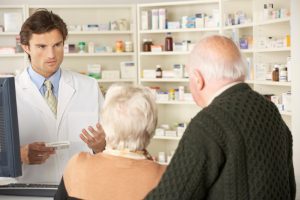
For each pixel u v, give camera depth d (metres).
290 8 4.64
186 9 6.02
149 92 1.50
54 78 2.54
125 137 1.46
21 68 6.12
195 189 1.35
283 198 1.45
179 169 1.35
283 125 1.51
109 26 6.06
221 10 5.55
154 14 5.90
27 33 2.30
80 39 6.16
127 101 1.45
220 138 1.36
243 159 1.36
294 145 4.26
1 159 1.89
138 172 1.45
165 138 5.89
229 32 5.56
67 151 2.53
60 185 1.56
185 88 6.09
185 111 6.09
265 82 4.89
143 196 1.43
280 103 4.79
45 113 2.51
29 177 2.47
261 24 5.00
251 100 1.43
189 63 1.53
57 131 2.52
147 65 6.09
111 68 6.25
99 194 1.46
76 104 2.58
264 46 5.02
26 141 2.49
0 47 6.01
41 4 6.42
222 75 1.46
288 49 4.59
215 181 1.38
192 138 1.37
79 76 2.66
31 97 2.49
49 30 2.28
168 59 6.14
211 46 1.47
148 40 5.99
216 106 1.41
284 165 1.46
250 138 1.37
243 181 1.36
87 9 6.16
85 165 1.50
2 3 6.36
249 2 5.52
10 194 2.05
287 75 4.64
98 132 2.21
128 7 6.05
